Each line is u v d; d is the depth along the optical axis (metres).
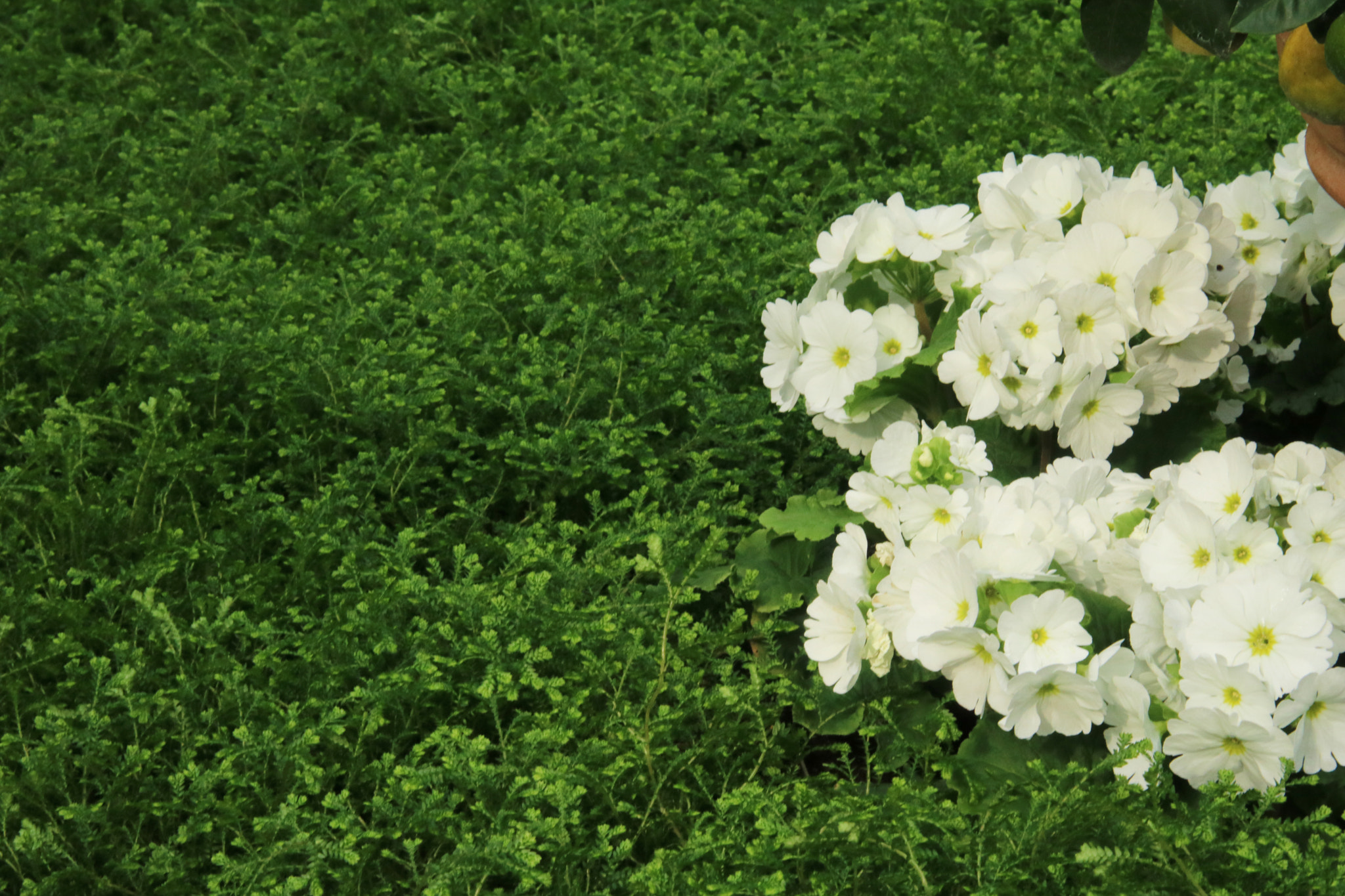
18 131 2.15
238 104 2.40
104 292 1.76
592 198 2.05
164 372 1.70
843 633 1.41
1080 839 1.35
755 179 2.08
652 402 1.68
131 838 1.42
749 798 1.38
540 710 1.48
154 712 1.46
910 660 1.43
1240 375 1.52
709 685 1.54
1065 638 1.33
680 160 2.14
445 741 1.41
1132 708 1.34
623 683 1.46
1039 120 2.07
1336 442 1.57
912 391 1.51
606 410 1.69
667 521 1.56
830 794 1.41
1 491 1.58
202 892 1.40
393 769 1.42
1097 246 1.43
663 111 2.21
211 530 1.60
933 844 1.37
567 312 1.75
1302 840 1.38
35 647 1.48
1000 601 1.35
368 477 1.64
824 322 1.49
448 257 1.87
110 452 1.65
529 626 1.48
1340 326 1.53
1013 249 1.49
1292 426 1.59
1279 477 1.38
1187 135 1.96
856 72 2.23
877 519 1.44
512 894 1.39
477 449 1.68
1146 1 1.28
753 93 2.26
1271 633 1.31
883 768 1.43
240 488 1.61
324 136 2.33
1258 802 1.34
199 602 1.52
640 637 1.48
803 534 1.51
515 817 1.41
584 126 2.14
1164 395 1.45
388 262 1.81
